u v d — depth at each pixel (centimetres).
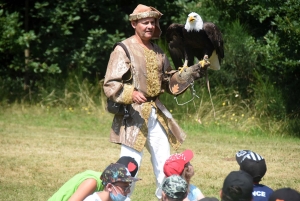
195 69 1814
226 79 4359
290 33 3784
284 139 3709
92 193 1536
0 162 2761
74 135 3600
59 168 2703
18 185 2377
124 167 1439
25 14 4969
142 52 1762
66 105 4566
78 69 4738
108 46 4706
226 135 3784
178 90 1820
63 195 1559
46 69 4703
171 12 4822
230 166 2806
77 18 4709
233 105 4250
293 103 4166
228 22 4466
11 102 4631
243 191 1191
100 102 4541
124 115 1731
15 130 3659
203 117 4197
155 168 1781
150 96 1770
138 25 1769
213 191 2320
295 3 3838
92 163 2827
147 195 2248
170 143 1795
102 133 3744
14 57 4778
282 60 3925
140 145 1733
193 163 2856
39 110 4456
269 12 4172
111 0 4962
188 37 2202
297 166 2825
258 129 3962
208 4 4584
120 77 1714
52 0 4850
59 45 4844
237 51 4322
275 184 2434
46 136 3488
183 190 1318
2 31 4550
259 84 4216
